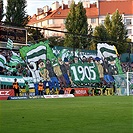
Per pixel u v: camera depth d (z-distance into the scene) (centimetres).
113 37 9912
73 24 9450
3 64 5706
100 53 7175
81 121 1666
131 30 17812
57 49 6525
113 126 1461
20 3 8956
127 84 6206
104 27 10106
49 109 2519
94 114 2044
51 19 17575
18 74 5803
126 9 17962
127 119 1733
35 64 6100
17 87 5525
